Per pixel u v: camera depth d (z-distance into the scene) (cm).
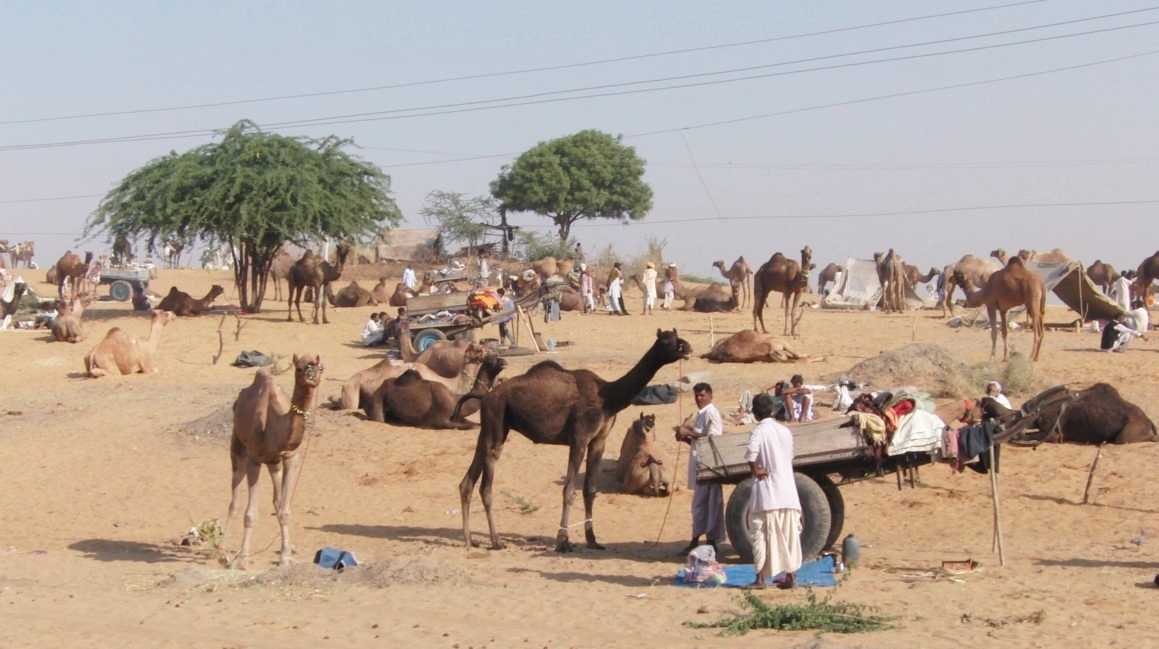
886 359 2336
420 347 3086
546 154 8256
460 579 1252
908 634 980
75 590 1243
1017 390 2297
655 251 6384
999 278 2684
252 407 1362
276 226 4003
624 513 1706
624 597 1162
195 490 1947
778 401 2020
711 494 1386
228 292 5359
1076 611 1053
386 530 1647
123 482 2005
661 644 977
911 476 1681
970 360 2759
